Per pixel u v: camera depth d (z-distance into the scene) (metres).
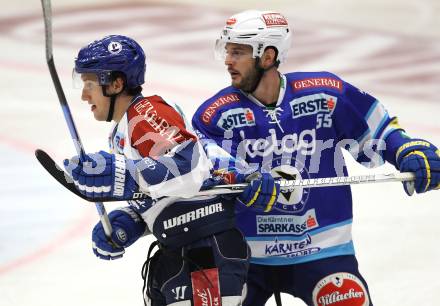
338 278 9.23
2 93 24.33
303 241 9.27
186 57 28.16
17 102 23.44
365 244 14.30
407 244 14.31
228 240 8.43
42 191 16.94
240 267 8.44
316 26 33.19
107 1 38.16
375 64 27.34
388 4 37.44
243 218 9.25
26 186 17.23
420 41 30.84
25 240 14.66
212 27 32.88
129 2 37.94
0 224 15.33
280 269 9.46
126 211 9.09
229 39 8.89
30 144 19.95
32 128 21.11
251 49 8.89
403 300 12.45
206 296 8.20
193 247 8.37
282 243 9.27
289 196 9.15
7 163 18.62
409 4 37.56
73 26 33.03
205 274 8.22
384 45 30.12
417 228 14.96
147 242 14.70
